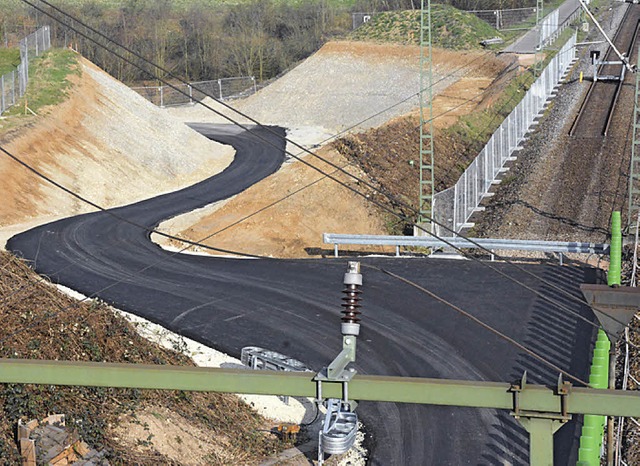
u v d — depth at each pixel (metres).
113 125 54.47
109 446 17.98
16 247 35.12
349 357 9.28
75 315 22.77
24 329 21.02
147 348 23.33
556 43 81.94
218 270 33.00
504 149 51.12
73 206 44.16
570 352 25.25
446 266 32.91
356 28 93.62
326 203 40.84
